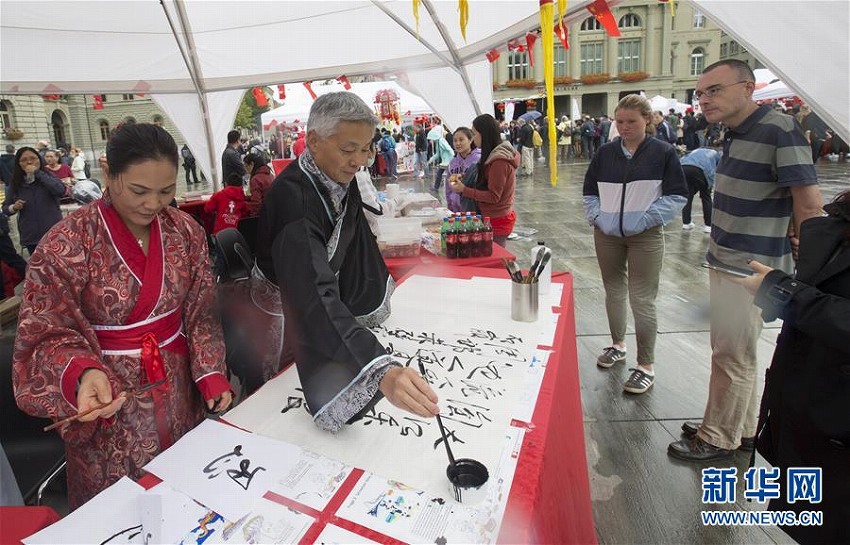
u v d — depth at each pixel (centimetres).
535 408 114
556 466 113
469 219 282
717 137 1631
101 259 114
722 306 206
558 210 850
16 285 487
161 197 110
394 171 1502
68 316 111
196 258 130
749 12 185
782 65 187
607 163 274
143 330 121
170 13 418
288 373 136
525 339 152
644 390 277
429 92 571
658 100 2047
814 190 179
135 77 525
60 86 501
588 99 4238
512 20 397
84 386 101
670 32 3916
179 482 92
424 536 78
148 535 79
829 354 132
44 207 498
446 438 96
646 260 270
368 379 100
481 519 81
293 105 1263
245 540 79
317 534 79
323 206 128
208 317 134
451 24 427
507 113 2016
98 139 3120
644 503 200
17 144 2061
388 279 165
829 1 170
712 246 210
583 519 145
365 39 477
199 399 139
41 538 80
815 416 135
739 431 218
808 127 1234
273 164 621
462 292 200
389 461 97
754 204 191
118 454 122
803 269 136
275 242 118
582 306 412
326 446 102
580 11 294
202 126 627
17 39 419
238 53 502
